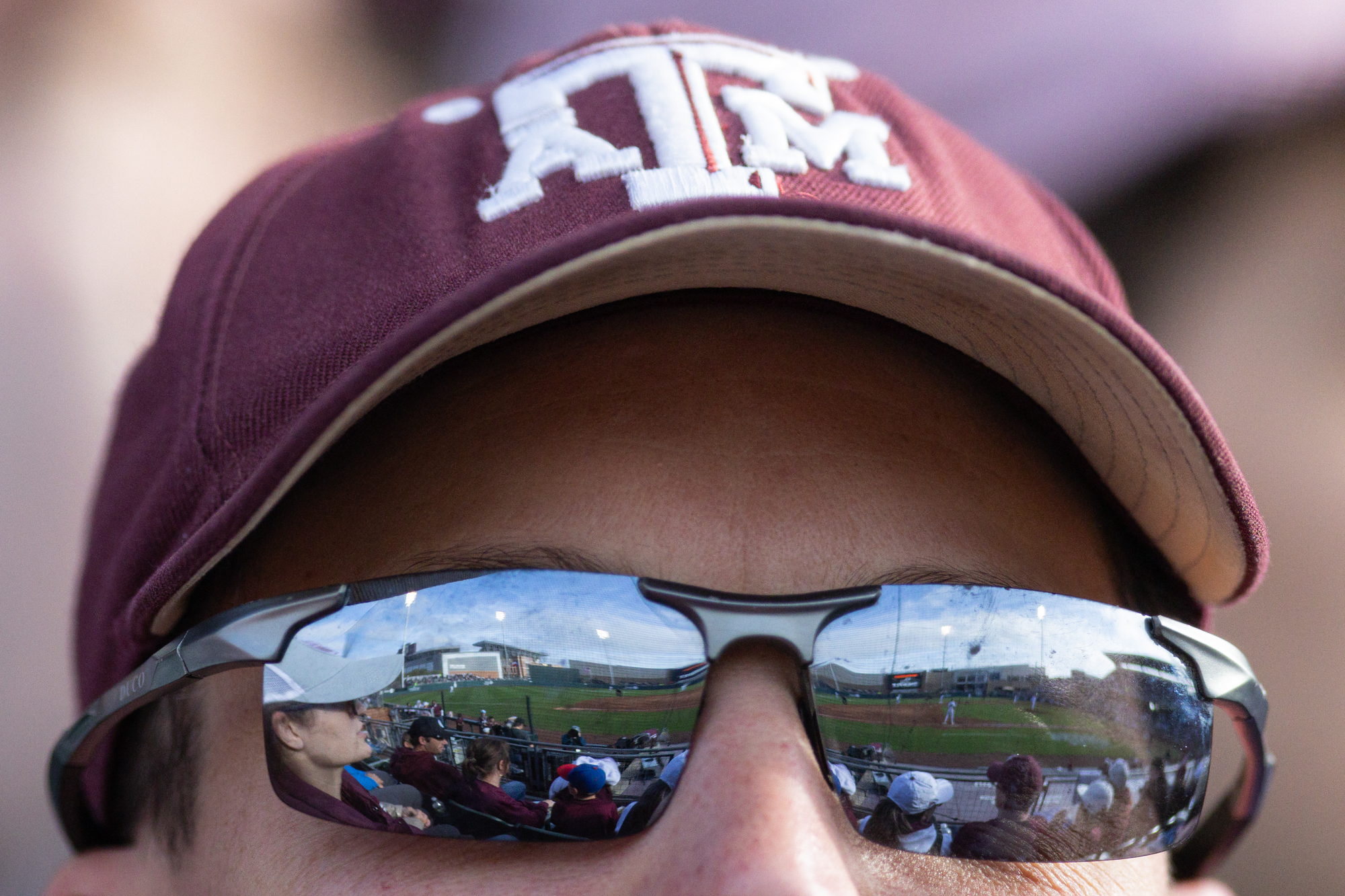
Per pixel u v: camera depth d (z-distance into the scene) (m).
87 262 3.08
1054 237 1.42
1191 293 3.26
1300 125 3.13
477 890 1.04
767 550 1.10
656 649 1.05
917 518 1.14
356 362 1.06
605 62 1.24
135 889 1.31
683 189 1.07
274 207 1.32
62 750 1.27
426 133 1.28
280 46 3.79
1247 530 1.20
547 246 0.94
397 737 1.05
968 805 1.10
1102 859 1.15
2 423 2.82
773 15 3.56
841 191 1.12
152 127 3.38
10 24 3.25
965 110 3.52
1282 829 2.69
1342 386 3.00
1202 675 1.21
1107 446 1.23
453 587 1.07
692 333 1.18
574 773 1.04
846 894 0.96
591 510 1.10
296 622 1.07
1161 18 3.27
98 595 1.41
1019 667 1.12
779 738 1.03
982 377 1.25
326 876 1.06
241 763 1.15
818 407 1.17
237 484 1.09
